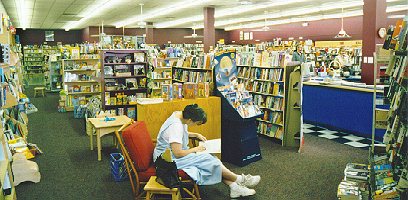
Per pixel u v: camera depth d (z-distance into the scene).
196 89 5.16
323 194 4.27
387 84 4.57
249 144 5.47
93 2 13.77
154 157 4.07
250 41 27.06
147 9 16.34
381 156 4.01
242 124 5.38
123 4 14.55
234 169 5.22
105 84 9.00
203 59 7.17
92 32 25.89
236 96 5.45
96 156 6.05
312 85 8.36
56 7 15.15
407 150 2.80
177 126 3.90
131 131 3.91
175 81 8.73
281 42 20.08
